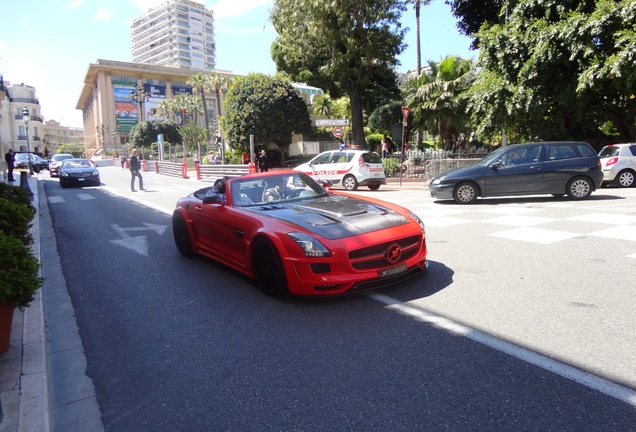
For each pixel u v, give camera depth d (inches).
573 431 97.1
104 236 363.6
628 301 169.6
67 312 195.5
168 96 3890.3
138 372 138.0
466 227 325.7
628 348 133.1
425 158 816.3
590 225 309.7
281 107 1052.5
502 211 390.6
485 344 140.2
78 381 135.2
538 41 622.5
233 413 112.7
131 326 175.0
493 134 774.5
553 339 141.2
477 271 216.4
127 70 3688.5
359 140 1172.5
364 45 1090.7
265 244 195.2
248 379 128.4
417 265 195.2
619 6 540.1
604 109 708.0
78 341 164.4
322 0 1011.3
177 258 279.3
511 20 694.5
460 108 855.1
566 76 641.6
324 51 1163.3
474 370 124.9
